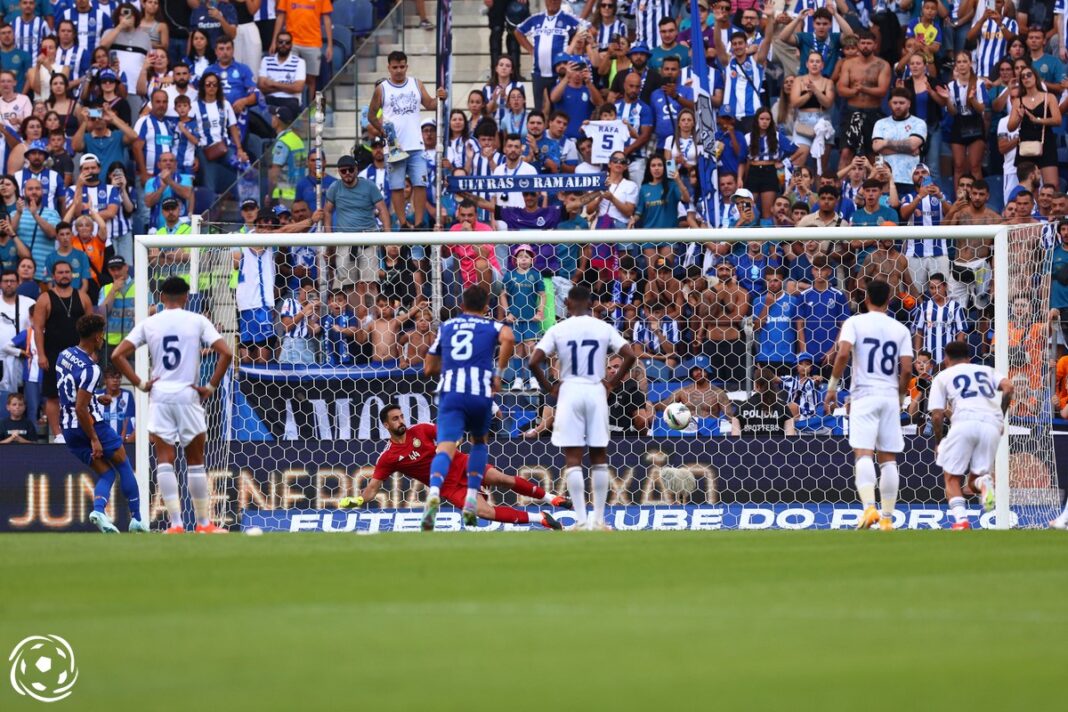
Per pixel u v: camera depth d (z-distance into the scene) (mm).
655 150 69188
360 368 57094
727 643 18547
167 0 75188
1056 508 52750
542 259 59656
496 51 72438
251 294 57406
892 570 27641
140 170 70375
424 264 62406
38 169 68062
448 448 40844
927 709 14633
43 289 61000
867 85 69875
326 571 27250
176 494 44688
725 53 71000
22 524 55875
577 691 15344
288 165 65562
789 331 56906
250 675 16250
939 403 45375
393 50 71250
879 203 65188
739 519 54156
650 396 56031
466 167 68562
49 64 74438
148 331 44156
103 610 21766
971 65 69875
